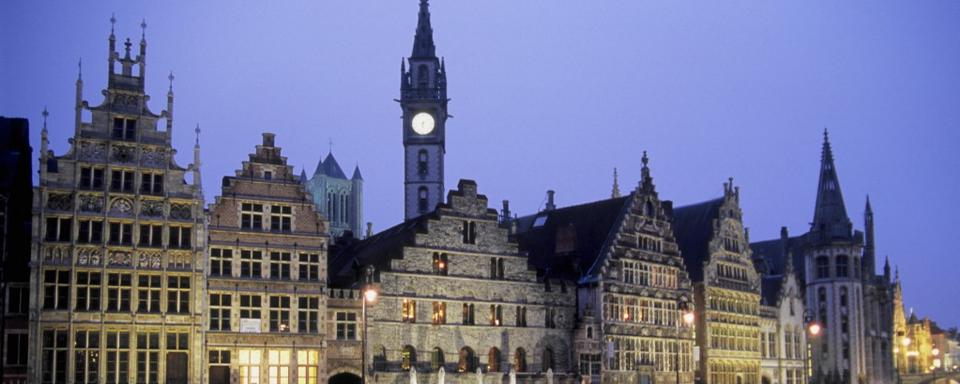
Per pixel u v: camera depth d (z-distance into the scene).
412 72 146.00
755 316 113.75
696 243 109.56
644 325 96.31
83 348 67.06
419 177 143.62
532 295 88.25
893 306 153.50
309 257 75.56
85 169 68.62
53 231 67.19
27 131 76.50
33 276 65.94
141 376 68.31
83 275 67.62
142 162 70.19
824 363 135.00
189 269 70.38
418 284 80.94
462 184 85.12
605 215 100.06
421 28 147.50
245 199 73.75
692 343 102.00
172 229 70.56
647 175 101.19
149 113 70.94
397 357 78.75
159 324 69.12
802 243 141.38
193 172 71.56
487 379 83.75
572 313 91.25
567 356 90.00
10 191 71.44
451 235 83.62
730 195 112.44
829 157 141.00
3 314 68.31
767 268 129.50
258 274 73.50
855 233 138.62
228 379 71.38
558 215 105.75
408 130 144.75
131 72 71.00
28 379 65.12
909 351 168.25
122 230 69.12
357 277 82.38
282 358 73.44
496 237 86.56
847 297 135.75
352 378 80.94
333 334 76.12
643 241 98.75
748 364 111.31
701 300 105.50
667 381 97.88
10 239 70.75
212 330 71.00
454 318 82.69
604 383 90.62
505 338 85.69
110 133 69.50
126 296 68.62
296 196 75.75
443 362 81.62
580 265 95.56
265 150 75.25
